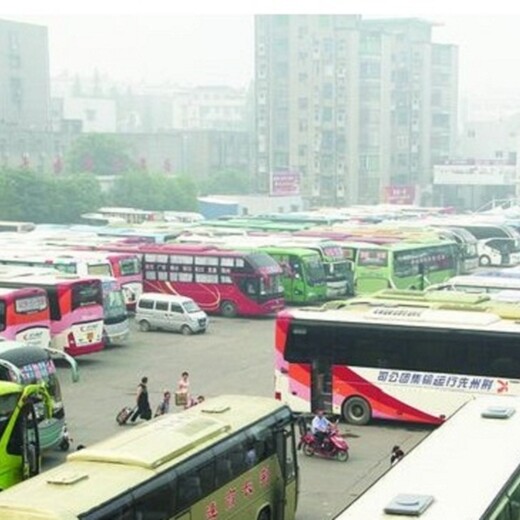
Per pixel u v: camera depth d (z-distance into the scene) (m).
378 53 143.25
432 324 30.34
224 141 163.75
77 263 50.59
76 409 33.31
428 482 15.41
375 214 97.75
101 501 15.54
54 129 150.00
